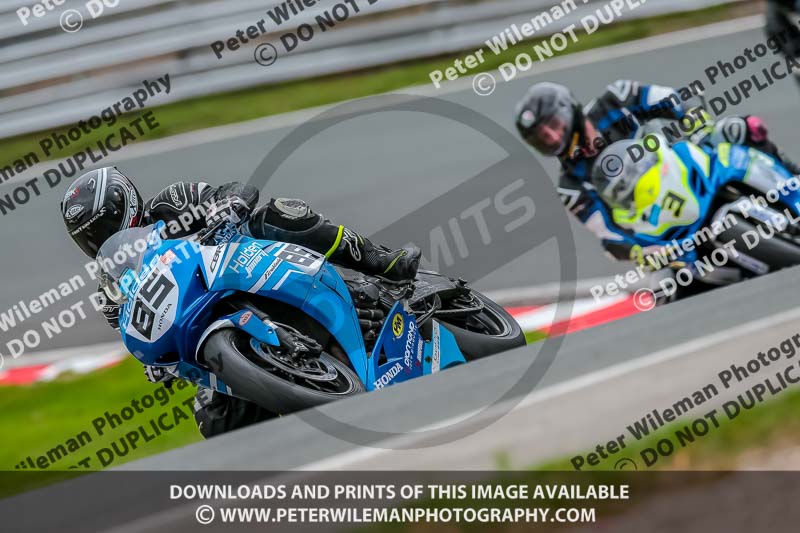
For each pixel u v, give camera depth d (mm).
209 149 38062
